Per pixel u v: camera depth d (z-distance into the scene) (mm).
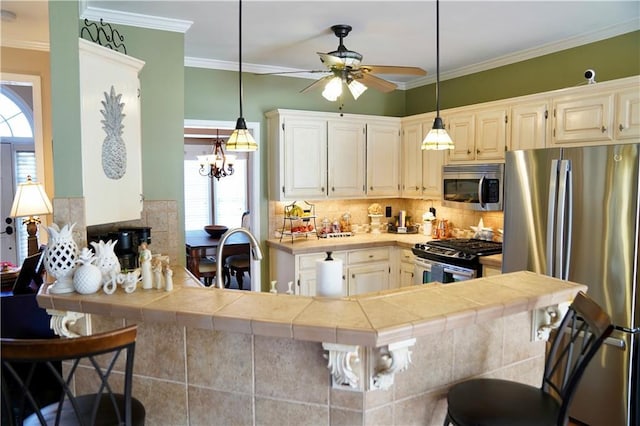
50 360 1368
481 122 4012
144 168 3232
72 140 2242
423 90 5141
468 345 1877
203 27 3361
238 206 8219
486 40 3680
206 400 1749
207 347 1726
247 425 1706
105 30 3057
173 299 1735
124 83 2674
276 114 4398
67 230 1882
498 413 1562
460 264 3777
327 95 3025
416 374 1737
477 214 4484
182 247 3393
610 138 3010
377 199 5305
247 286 6676
